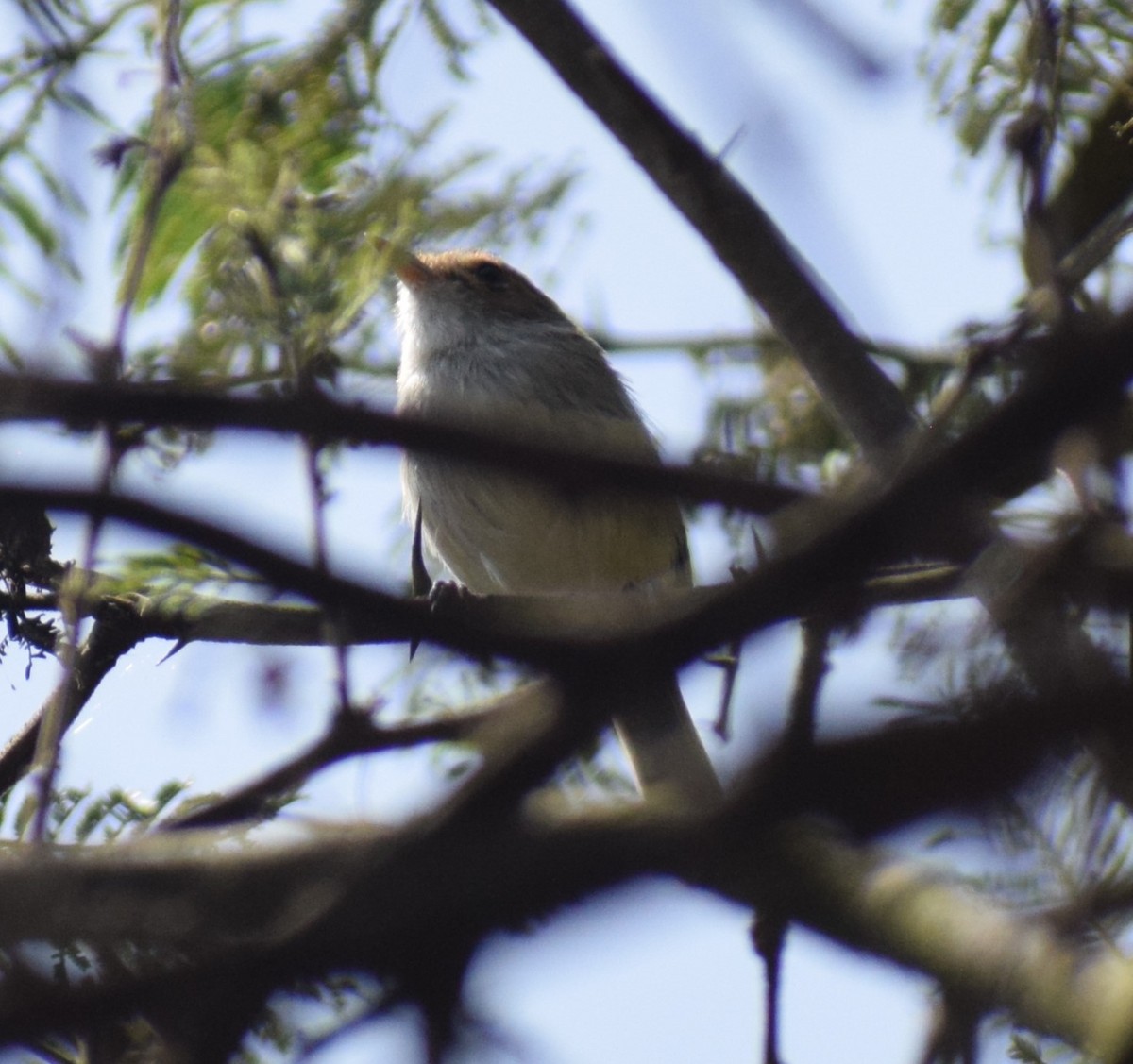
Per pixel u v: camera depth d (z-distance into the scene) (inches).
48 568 294.4
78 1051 206.8
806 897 191.2
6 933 153.3
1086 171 332.8
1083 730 131.9
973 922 200.2
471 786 147.7
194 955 157.8
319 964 149.0
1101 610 172.9
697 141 314.8
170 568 279.1
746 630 143.6
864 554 138.0
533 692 153.9
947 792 133.6
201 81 335.3
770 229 313.9
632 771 333.1
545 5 315.0
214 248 265.6
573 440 162.9
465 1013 155.6
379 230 257.4
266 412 151.5
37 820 214.1
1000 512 222.1
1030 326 199.9
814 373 308.8
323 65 339.0
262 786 236.4
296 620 309.1
